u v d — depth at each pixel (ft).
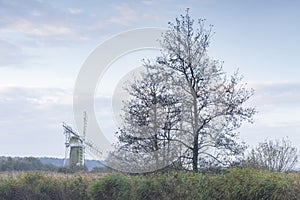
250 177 37.19
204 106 53.67
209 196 38.96
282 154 52.21
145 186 43.68
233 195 37.17
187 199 40.63
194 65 53.98
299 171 42.68
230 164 53.01
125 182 45.70
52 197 53.26
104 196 46.91
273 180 35.35
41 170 60.80
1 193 55.98
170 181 42.65
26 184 55.62
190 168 52.39
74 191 51.47
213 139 53.42
